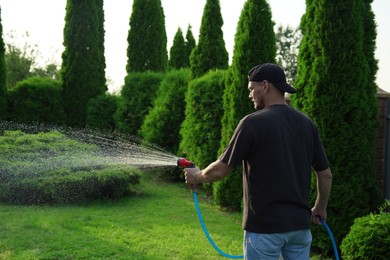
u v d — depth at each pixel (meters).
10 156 7.58
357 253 3.96
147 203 7.54
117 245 5.02
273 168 2.44
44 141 8.38
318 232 4.91
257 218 2.46
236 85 7.02
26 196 7.08
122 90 12.51
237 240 5.49
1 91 12.52
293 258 2.59
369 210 4.95
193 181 2.81
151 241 5.28
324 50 4.80
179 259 4.69
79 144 8.21
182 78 10.56
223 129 7.41
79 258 4.61
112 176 7.51
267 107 2.59
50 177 7.04
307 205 2.56
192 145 9.16
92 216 6.40
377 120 5.12
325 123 4.82
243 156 2.47
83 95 13.85
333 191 4.80
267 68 2.64
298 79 5.14
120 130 12.34
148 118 10.82
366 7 5.33
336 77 4.77
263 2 6.92
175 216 6.65
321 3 4.82
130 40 16.11
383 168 5.55
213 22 11.90
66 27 13.90
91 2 13.95
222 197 7.34
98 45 14.27
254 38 6.89
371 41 5.29
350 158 4.81
